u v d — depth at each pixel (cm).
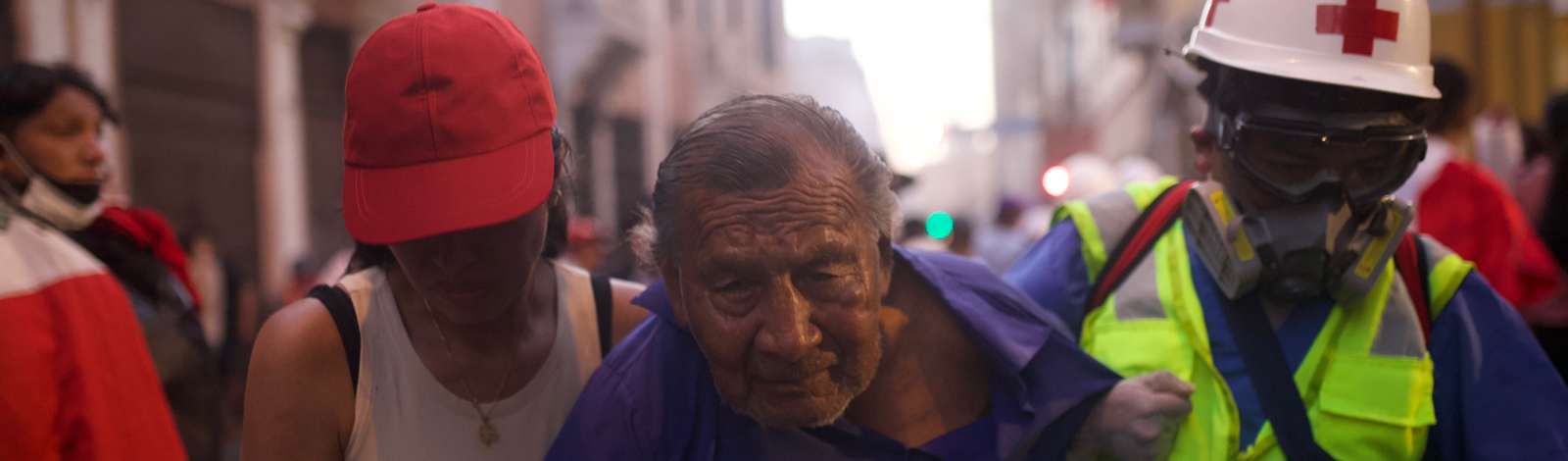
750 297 106
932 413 132
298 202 951
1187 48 149
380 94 118
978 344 130
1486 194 242
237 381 609
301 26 951
